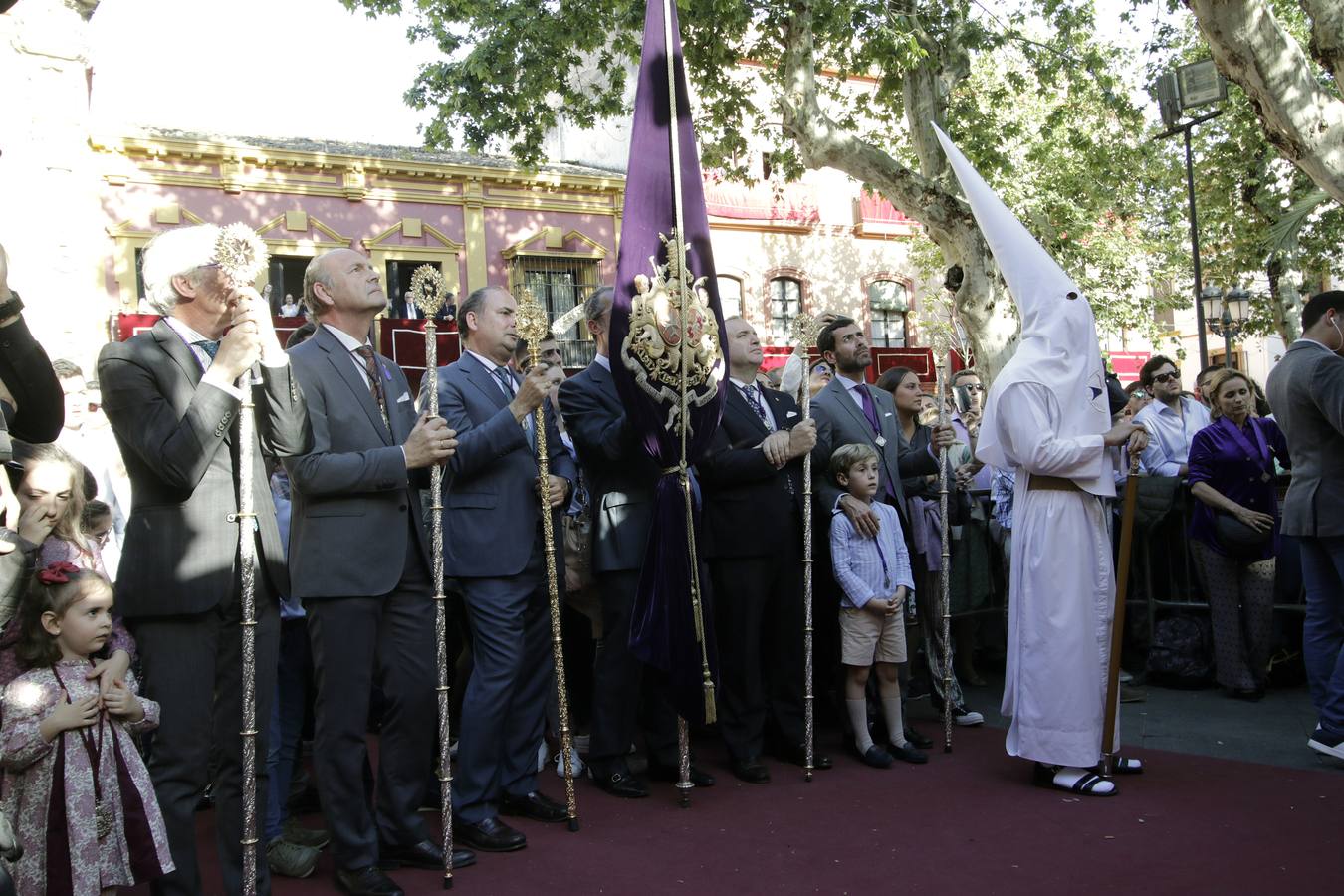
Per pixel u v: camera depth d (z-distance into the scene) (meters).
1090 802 4.70
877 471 5.67
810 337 5.34
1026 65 22.17
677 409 4.91
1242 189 20.70
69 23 17.19
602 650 5.17
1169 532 7.49
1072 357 5.14
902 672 5.92
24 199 16.91
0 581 3.13
